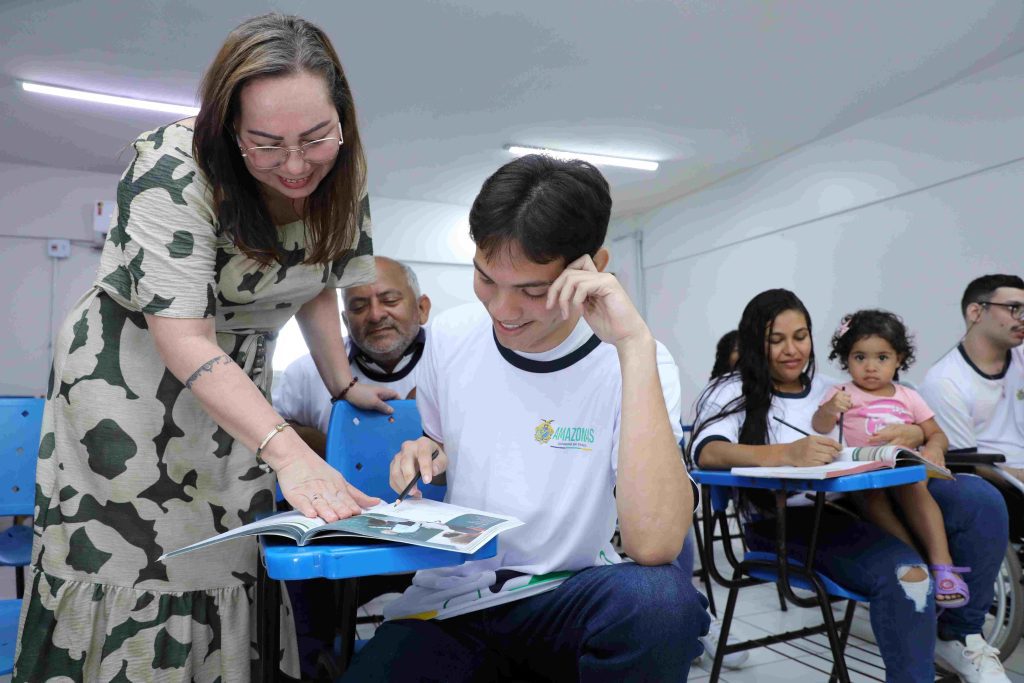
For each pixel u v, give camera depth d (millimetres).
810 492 1977
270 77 890
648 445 909
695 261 7168
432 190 6727
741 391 2104
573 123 5289
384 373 2164
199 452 1128
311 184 1003
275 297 1201
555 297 917
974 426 2783
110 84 4484
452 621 1028
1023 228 4418
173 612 1098
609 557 1089
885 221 5312
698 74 4562
